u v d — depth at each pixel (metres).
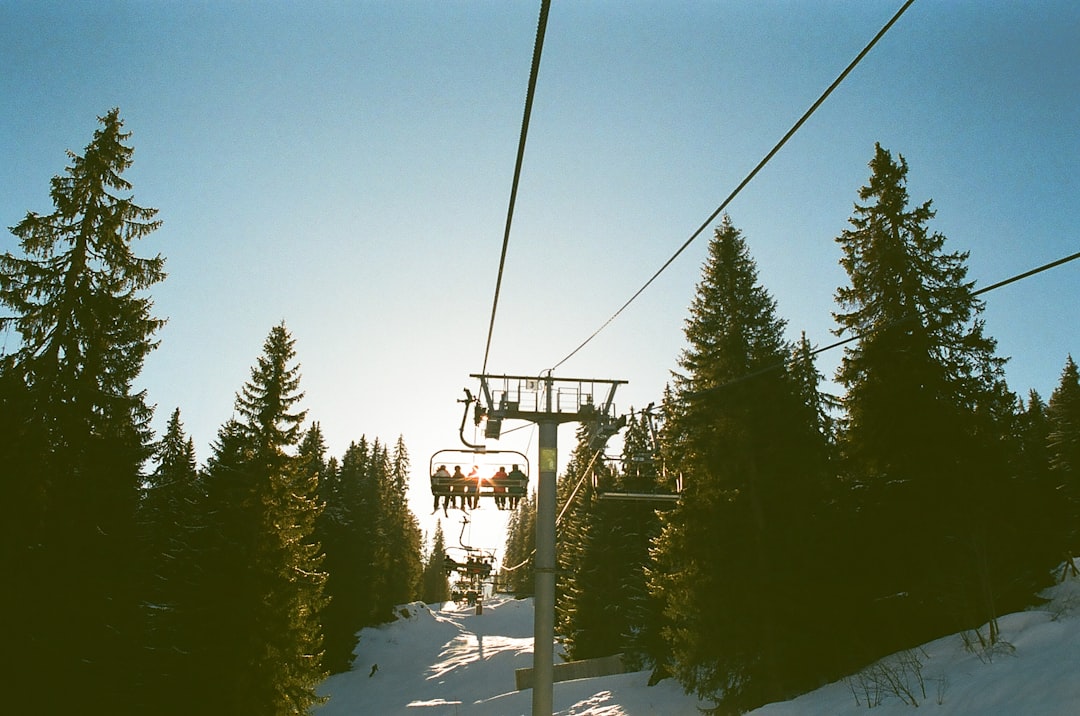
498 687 45.69
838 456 26.64
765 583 23.16
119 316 23.55
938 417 22.20
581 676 39.66
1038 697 12.17
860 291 25.45
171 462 40.09
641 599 36.44
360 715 45.28
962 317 23.50
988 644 16.89
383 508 78.25
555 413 18.78
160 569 32.44
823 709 17.28
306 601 29.81
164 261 24.56
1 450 20.59
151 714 26.72
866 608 23.47
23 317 22.30
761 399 26.08
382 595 71.44
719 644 23.52
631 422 18.66
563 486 61.03
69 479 21.94
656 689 31.56
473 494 19.91
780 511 24.28
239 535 29.38
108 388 23.55
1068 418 45.28
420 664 58.53
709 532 24.75
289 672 28.55
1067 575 26.91
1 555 20.19
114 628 23.03
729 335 26.98
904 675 17.34
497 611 94.81
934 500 21.75
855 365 24.58
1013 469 24.08
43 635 21.00
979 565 20.47
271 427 30.69
